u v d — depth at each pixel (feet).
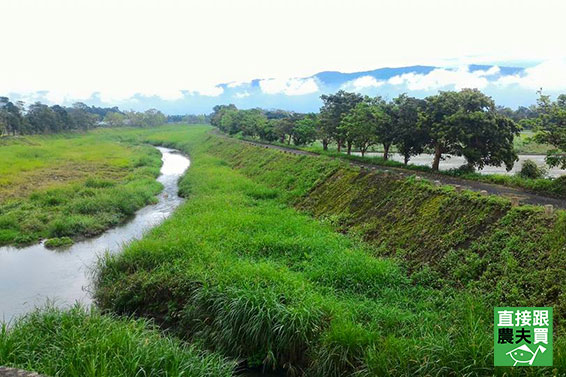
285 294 37.42
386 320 34.58
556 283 33.88
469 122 74.59
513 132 76.43
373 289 42.55
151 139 309.42
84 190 105.19
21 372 22.00
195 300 39.86
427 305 37.91
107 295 46.01
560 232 37.70
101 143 258.57
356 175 79.25
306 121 149.38
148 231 68.90
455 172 79.56
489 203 47.83
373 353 29.01
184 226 65.21
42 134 280.92
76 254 68.39
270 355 33.50
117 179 131.64
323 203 79.41
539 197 58.18
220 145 204.85
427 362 26.71
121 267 51.03
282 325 33.71
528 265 37.35
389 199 64.39
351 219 67.00
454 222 49.49
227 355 35.04
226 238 57.47
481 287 38.37
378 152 159.63
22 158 167.73
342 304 37.65
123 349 28.45
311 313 34.37
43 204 93.66
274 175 109.70
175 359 28.68
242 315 35.53
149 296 44.11
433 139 83.30
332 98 127.13
